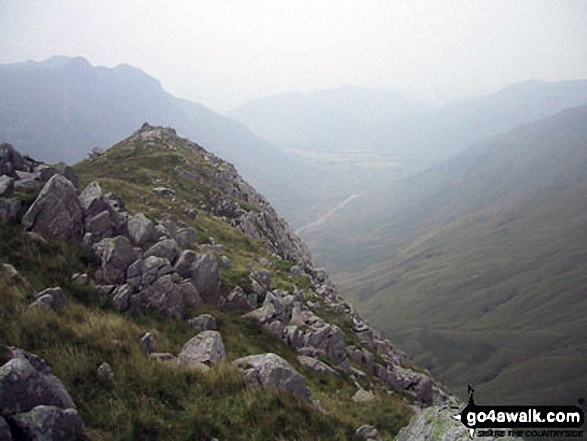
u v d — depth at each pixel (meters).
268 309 28.66
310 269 65.69
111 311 19.86
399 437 14.03
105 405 12.11
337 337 30.59
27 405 9.95
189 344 18.41
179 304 23.31
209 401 13.99
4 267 17.66
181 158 79.19
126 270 22.72
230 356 21.00
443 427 12.79
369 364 34.31
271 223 73.81
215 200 67.62
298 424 14.24
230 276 32.19
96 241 24.22
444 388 49.03
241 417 13.66
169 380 14.35
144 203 48.91
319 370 25.53
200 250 34.78
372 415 20.84
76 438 10.20
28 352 12.36
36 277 19.17
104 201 26.16
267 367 16.44
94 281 21.41
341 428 15.20
